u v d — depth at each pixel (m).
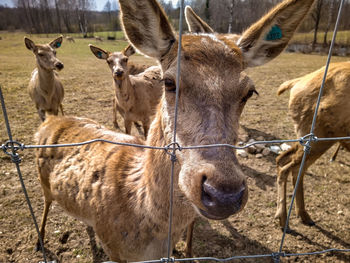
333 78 0.82
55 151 0.72
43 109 1.61
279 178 0.94
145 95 1.55
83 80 3.03
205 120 0.41
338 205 1.01
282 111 2.01
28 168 1.16
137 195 0.54
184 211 0.51
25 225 0.86
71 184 0.65
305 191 1.08
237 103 0.44
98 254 0.79
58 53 6.09
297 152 0.90
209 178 0.36
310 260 0.79
